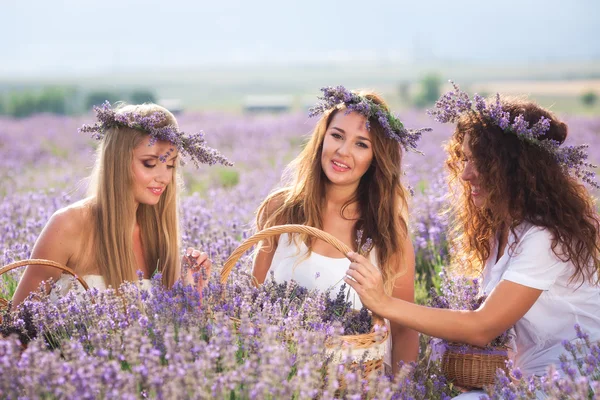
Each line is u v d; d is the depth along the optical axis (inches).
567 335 132.3
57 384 88.0
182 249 180.1
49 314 116.0
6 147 596.4
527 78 3038.9
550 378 103.3
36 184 378.9
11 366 89.3
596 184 130.5
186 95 2647.6
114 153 145.8
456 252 160.6
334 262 152.3
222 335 98.3
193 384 86.7
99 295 120.0
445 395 127.5
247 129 756.6
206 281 139.1
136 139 145.3
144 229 157.0
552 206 128.8
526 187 130.0
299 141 673.6
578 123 794.8
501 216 133.1
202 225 216.1
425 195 253.1
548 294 130.8
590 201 134.0
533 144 130.2
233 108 1625.2
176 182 157.5
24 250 180.2
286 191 162.9
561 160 128.7
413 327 126.1
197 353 99.9
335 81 3631.9
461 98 136.9
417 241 219.5
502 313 126.5
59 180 396.2
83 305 116.7
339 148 146.3
